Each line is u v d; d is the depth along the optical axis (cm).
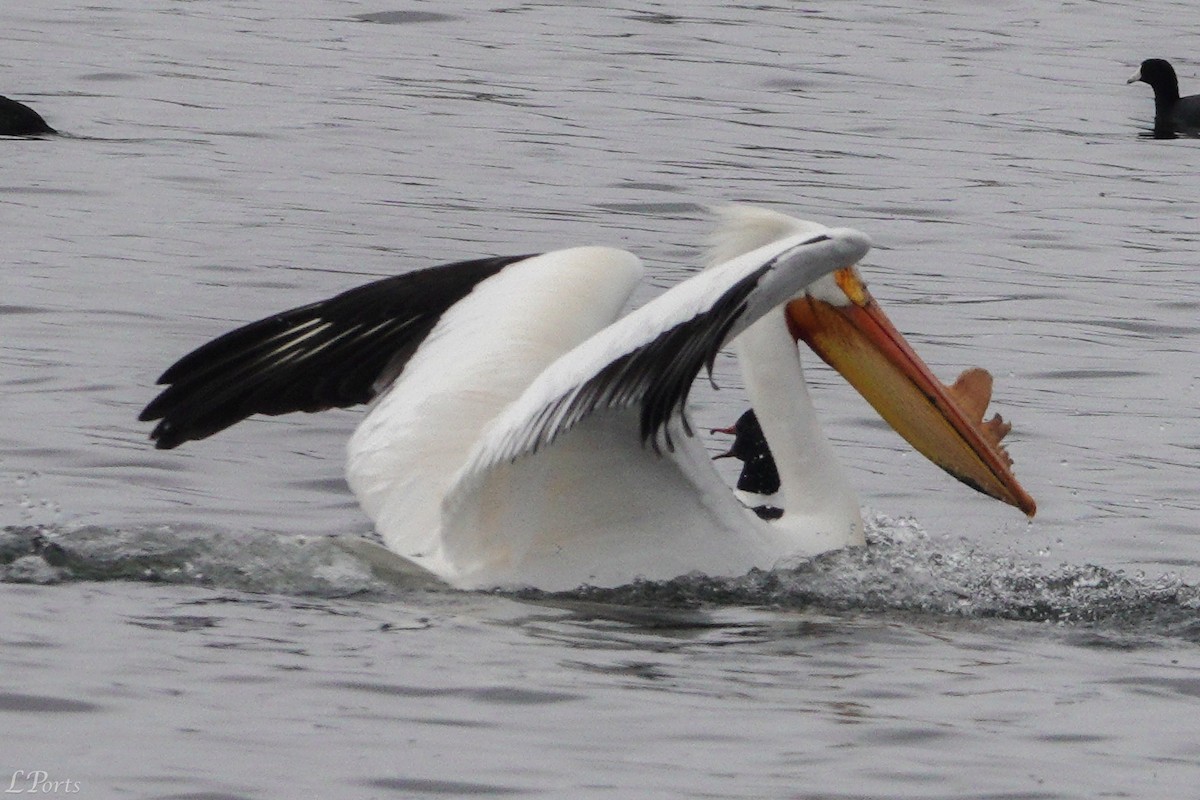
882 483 1486
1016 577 1214
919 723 920
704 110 2969
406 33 3506
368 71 3153
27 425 1480
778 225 1168
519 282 1164
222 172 2439
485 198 2369
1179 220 2444
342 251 2086
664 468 1127
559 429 929
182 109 2809
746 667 999
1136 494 1465
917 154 2748
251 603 1059
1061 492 1467
